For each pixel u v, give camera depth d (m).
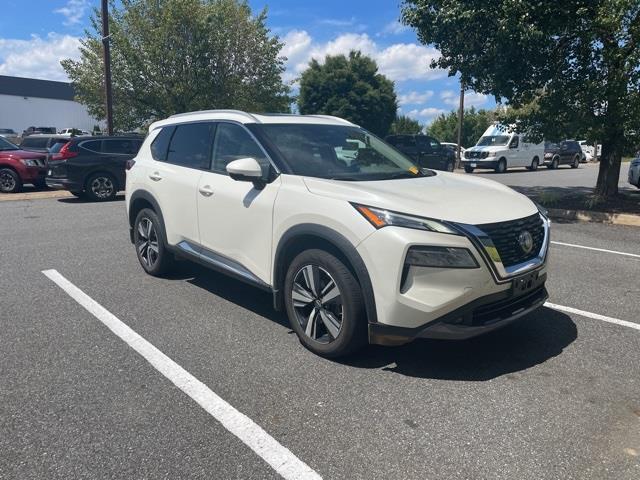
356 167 4.42
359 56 46.47
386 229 3.32
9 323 4.53
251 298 5.23
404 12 11.74
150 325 4.49
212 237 4.77
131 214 6.17
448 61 11.99
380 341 3.46
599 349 4.02
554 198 12.20
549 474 2.56
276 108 26.25
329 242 3.69
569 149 29.80
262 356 3.88
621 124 10.64
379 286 3.36
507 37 10.36
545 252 3.87
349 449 2.76
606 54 10.27
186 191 5.05
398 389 3.39
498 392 3.36
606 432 2.92
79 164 12.96
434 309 3.28
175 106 23.27
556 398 3.29
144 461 2.66
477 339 4.20
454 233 3.28
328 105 44.59
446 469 2.60
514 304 3.67
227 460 2.67
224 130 4.84
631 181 15.22
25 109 75.44
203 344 4.09
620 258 7.10
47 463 2.64
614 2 9.72
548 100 11.21
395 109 47.56
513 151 26.03
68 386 3.42
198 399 3.26
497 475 2.56
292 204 3.86
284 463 2.65
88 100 24.30
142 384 3.45
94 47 23.52
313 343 3.87
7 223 9.70
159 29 22.00
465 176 4.80
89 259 6.84
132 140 13.86
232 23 24.05
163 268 5.79
